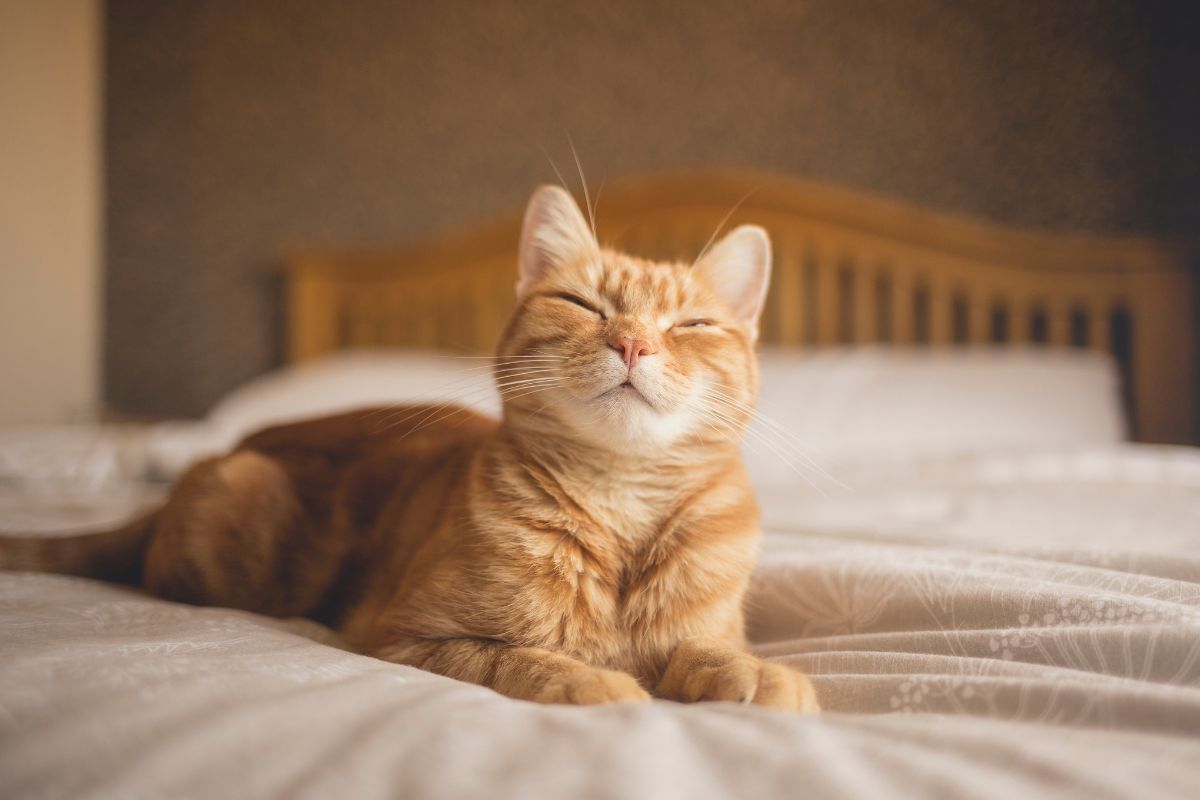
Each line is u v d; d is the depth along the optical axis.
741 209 3.51
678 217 3.55
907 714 0.82
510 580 1.09
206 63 3.95
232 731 0.64
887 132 3.58
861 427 2.76
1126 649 0.88
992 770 0.62
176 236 3.99
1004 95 3.51
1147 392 3.28
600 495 1.19
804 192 3.47
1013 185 3.51
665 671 1.11
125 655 0.83
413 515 1.35
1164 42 3.41
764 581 1.30
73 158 3.91
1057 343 3.36
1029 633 0.95
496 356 1.37
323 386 3.09
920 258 3.43
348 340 3.84
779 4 3.64
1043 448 2.56
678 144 3.72
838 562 1.25
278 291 3.95
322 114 3.91
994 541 1.42
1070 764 0.61
